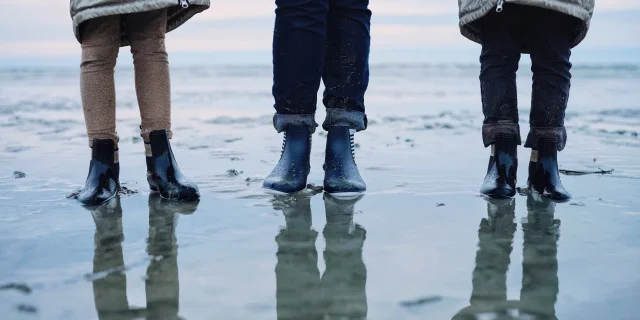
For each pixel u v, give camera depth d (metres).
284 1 2.16
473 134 4.07
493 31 2.13
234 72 18.66
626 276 1.33
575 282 1.30
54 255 1.48
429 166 2.80
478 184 2.38
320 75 2.23
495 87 2.16
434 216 1.87
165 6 1.98
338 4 2.21
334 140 2.28
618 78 13.41
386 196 2.16
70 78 14.91
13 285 1.28
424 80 13.73
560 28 2.08
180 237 1.64
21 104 6.59
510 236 1.65
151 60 2.10
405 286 1.27
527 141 2.23
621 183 2.40
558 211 1.94
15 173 2.59
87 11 1.96
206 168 2.74
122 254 1.49
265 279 1.31
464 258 1.46
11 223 1.78
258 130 4.27
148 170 2.21
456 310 1.15
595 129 4.30
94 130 2.10
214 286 1.27
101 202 2.04
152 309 1.15
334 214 1.89
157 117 2.12
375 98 8.02
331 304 1.18
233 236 1.65
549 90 2.12
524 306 1.17
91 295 1.22
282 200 2.09
